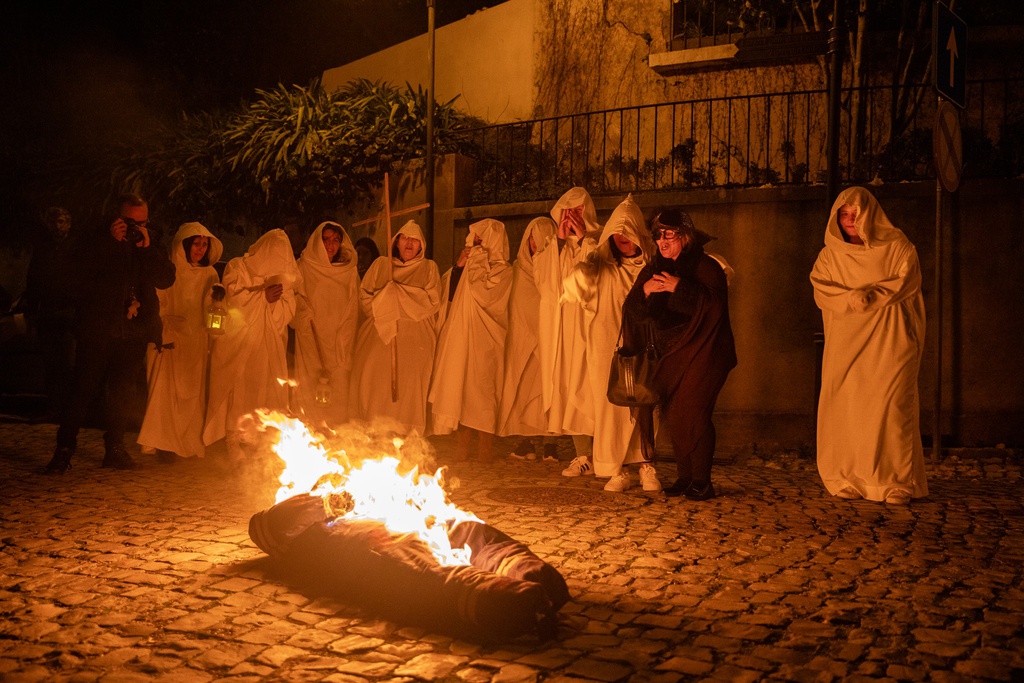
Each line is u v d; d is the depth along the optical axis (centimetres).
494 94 1498
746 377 1020
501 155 1393
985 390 966
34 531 588
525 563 425
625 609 444
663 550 554
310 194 1330
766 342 1015
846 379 722
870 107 1162
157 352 837
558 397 817
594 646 395
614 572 507
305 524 482
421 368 916
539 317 863
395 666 374
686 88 1320
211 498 695
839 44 940
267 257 857
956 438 970
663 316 711
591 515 650
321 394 895
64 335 1079
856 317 717
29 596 457
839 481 724
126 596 457
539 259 857
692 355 707
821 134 1242
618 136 1359
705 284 714
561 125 1409
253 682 358
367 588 438
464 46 1541
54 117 1791
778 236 1010
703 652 389
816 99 1244
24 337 1261
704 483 714
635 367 710
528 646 395
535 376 888
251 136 1420
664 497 718
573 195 843
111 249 796
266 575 491
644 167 1289
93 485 743
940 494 736
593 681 359
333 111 1387
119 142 1605
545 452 907
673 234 715
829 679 360
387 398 912
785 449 974
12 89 1759
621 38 1366
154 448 859
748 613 438
